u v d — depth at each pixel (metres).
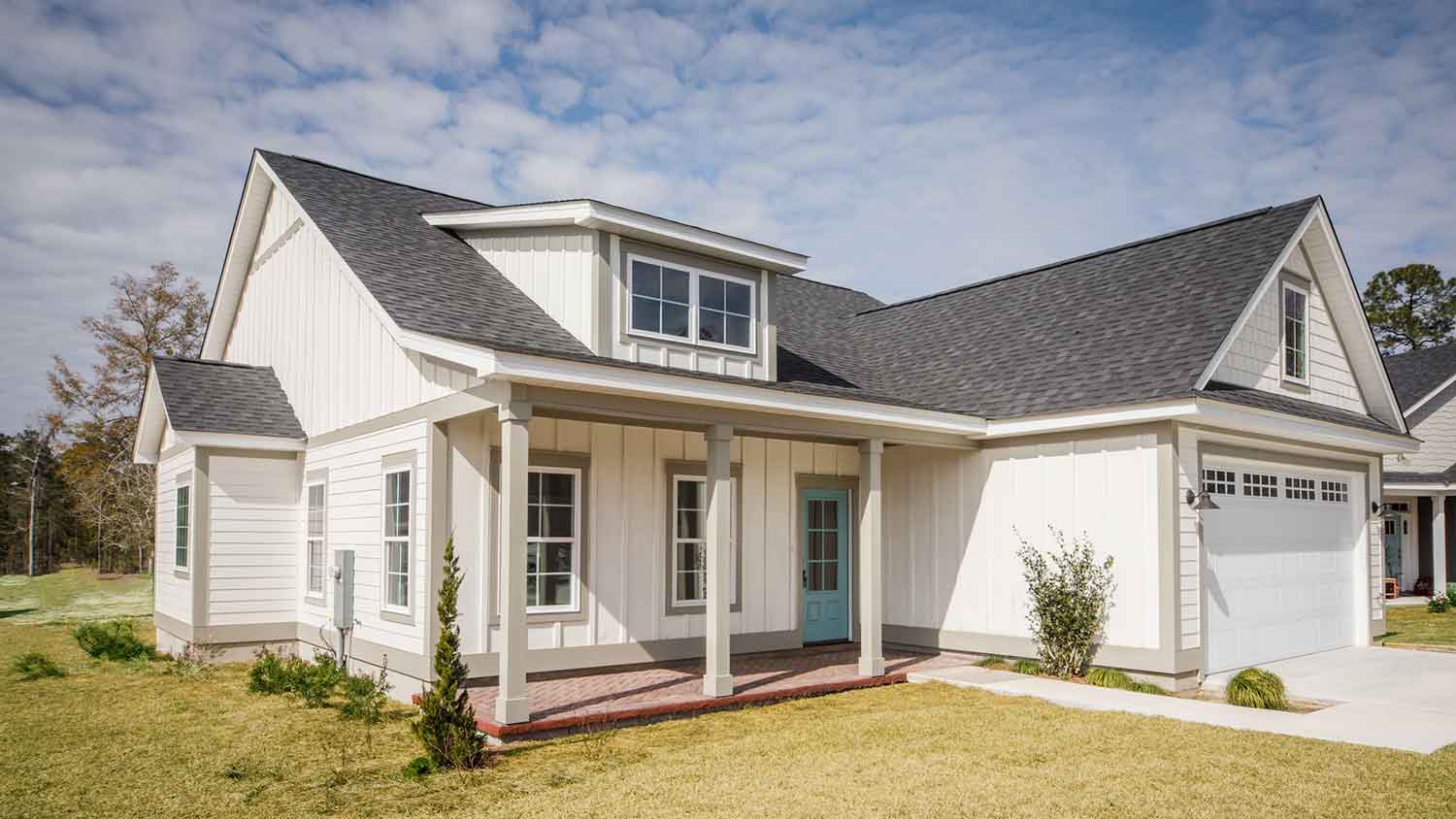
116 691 11.55
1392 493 23.83
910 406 12.11
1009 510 13.16
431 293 11.66
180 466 15.48
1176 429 11.45
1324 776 7.05
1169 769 7.31
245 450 14.39
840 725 9.10
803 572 14.39
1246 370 13.37
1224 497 12.48
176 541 15.59
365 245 12.73
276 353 16.19
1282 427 12.50
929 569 14.29
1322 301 15.41
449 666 7.77
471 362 8.77
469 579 10.64
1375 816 6.11
